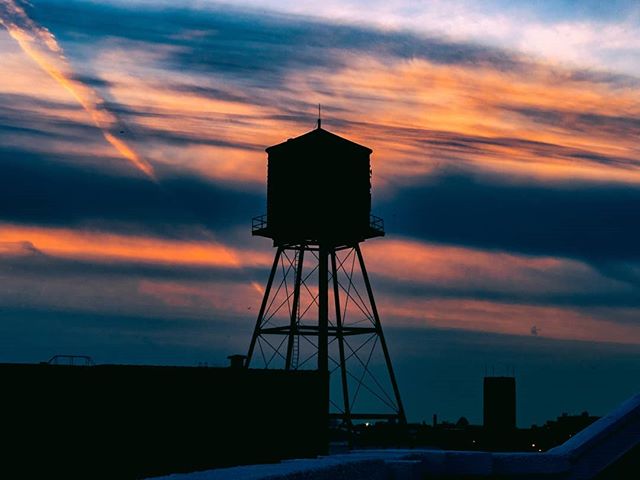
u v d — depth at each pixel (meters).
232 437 32.28
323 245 55.78
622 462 9.89
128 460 29.09
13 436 26.77
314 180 54.41
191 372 31.50
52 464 27.27
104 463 28.50
